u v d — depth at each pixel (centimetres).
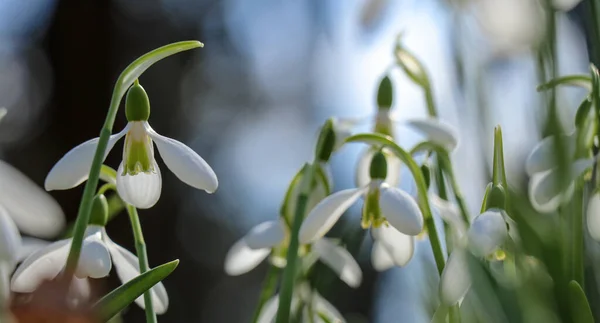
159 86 160
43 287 29
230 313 155
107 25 153
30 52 152
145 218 151
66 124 149
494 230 46
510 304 45
